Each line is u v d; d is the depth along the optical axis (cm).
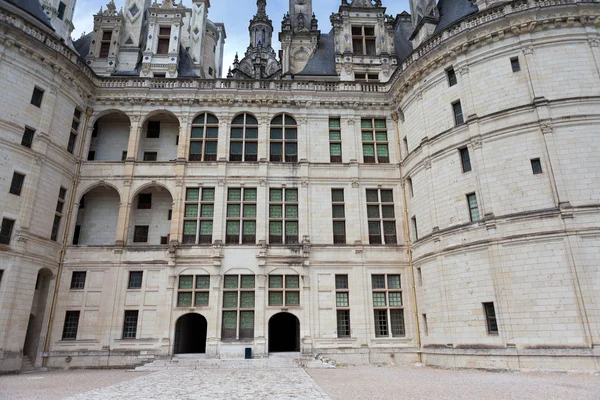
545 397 1440
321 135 3522
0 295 2497
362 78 3772
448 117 2869
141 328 2978
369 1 4003
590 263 2208
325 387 1755
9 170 2636
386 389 1681
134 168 3328
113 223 3425
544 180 2388
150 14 3822
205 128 3488
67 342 2894
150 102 3469
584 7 2561
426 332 2948
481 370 2352
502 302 2355
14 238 2619
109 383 1953
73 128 3238
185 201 3294
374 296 3162
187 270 3111
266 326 3017
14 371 2509
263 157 3416
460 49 2830
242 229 3262
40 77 2889
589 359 2077
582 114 2419
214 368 2619
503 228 2439
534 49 2595
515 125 2531
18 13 2867
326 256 3203
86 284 3031
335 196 3400
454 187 2741
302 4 4778
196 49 4553
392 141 3541
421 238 2989
